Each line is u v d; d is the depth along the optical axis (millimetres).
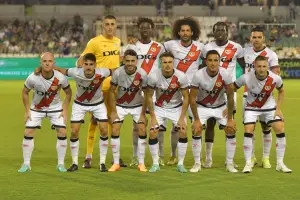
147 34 8922
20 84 28000
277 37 37500
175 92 8180
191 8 40094
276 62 8789
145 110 8273
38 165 8562
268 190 6871
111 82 8227
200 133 8109
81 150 10117
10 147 10312
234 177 7695
